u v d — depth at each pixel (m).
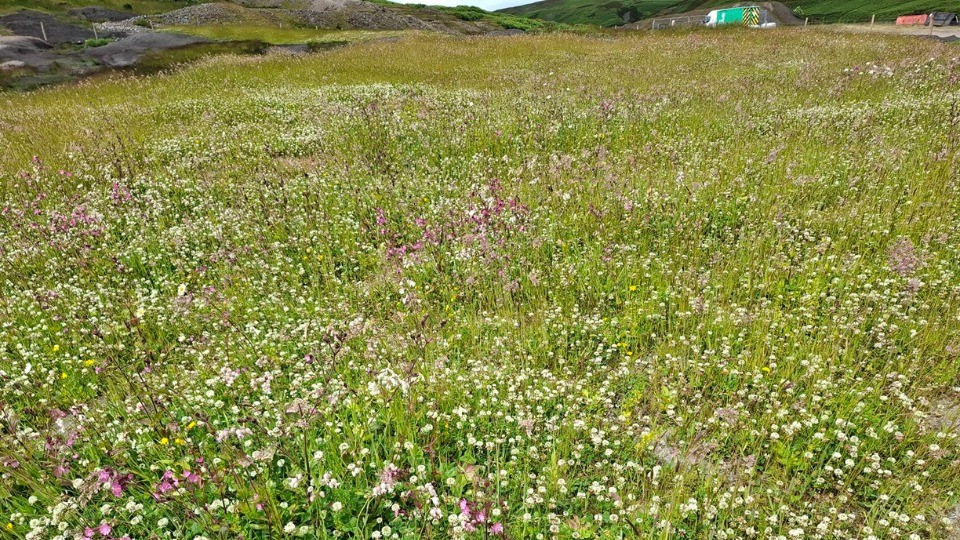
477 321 5.72
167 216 8.91
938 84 14.19
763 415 4.22
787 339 5.11
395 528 3.62
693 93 14.83
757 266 6.24
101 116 15.92
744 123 11.48
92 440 4.25
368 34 44.91
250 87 20.95
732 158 9.28
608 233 7.15
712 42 29.11
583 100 14.55
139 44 42.59
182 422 4.20
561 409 4.45
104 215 8.71
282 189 9.03
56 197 9.75
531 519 3.57
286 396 4.68
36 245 7.86
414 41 33.94
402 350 5.25
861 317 5.12
